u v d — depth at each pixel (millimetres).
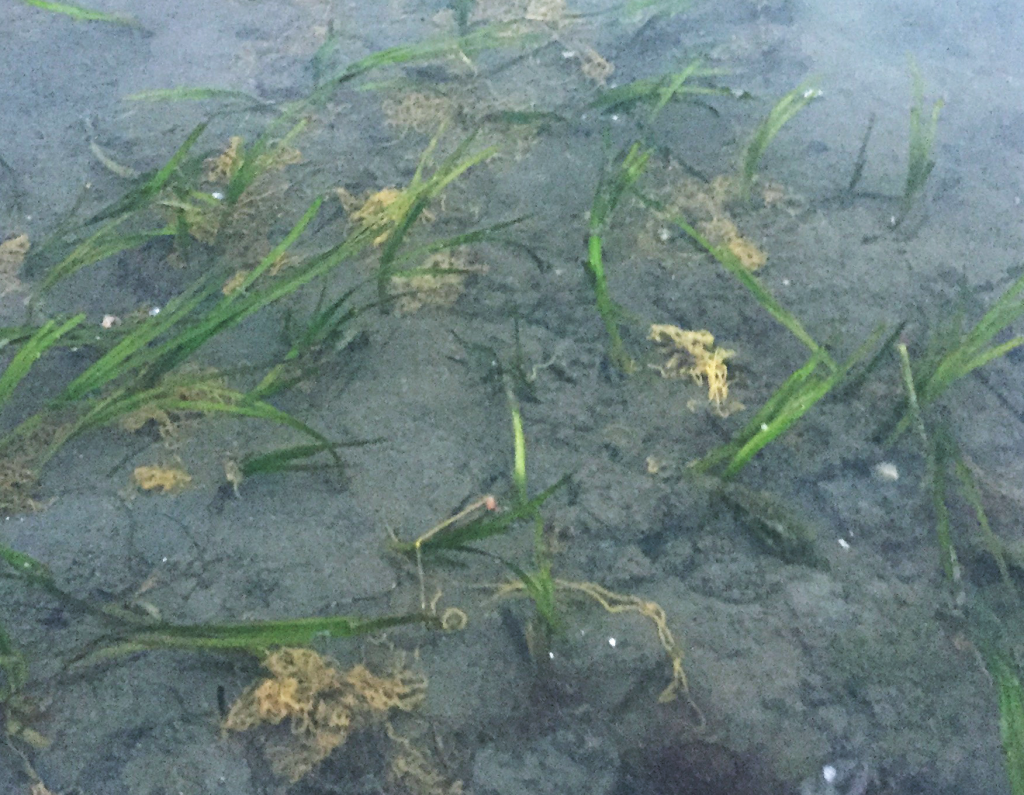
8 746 1352
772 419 1628
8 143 2268
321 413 1759
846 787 1341
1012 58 2549
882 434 1722
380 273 1836
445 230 2098
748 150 2213
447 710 1408
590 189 2188
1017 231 2090
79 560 1548
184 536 1587
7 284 1960
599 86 2457
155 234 1943
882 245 2064
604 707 1417
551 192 2182
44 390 1772
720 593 1537
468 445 1721
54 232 2059
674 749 1375
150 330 1669
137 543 1574
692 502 1643
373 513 1624
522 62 2533
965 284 1920
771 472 1682
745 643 1480
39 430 1700
